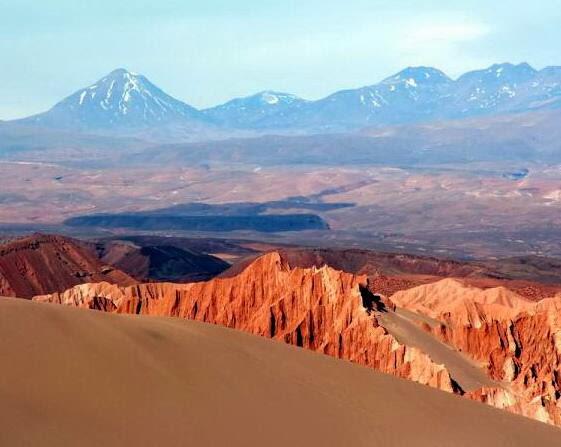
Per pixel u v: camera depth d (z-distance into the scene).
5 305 128.00
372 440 130.50
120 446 106.25
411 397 153.00
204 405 123.50
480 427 147.00
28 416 105.25
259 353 150.88
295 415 130.88
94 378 118.50
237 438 118.31
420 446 131.62
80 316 134.62
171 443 111.38
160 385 124.06
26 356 117.19
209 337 150.00
